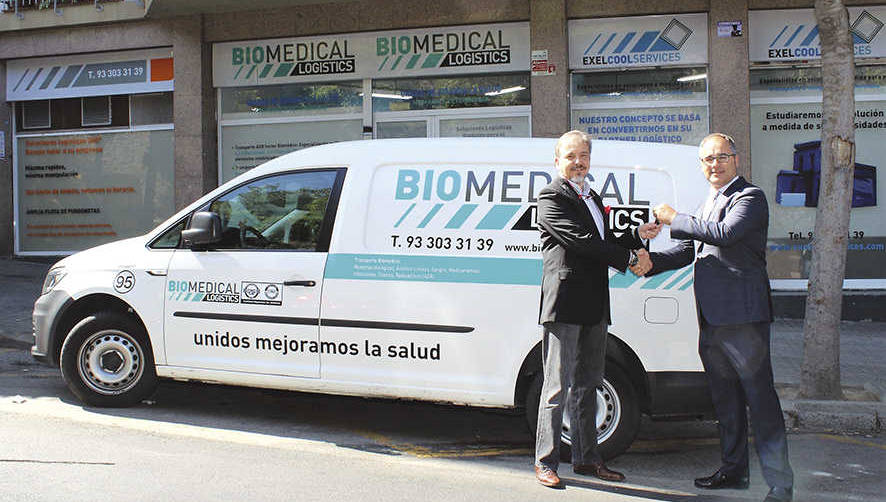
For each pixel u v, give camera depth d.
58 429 5.59
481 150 5.51
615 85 11.42
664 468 5.28
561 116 11.23
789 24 10.98
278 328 5.70
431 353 5.38
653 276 5.06
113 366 6.20
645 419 6.60
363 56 12.11
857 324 10.41
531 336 5.24
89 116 13.33
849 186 6.66
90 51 12.95
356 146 5.80
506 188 5.39
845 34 6.64
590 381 4.85
